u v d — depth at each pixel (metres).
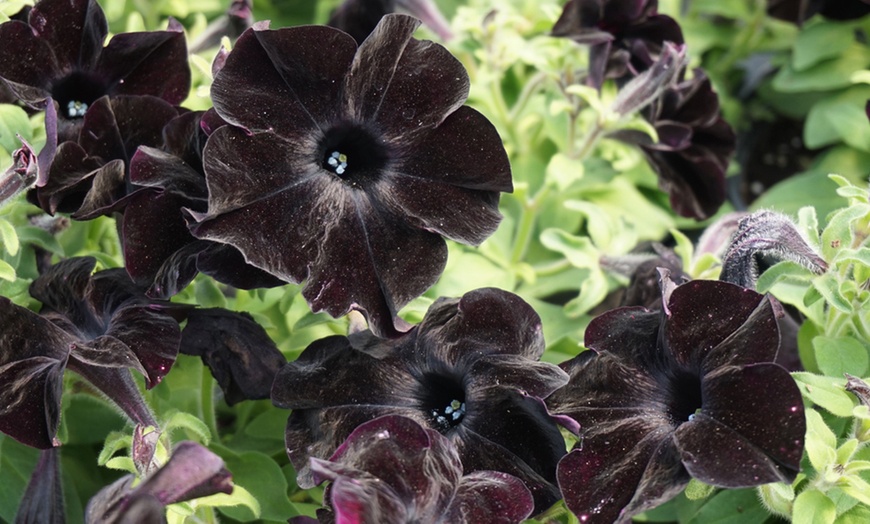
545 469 0.32
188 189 0.32
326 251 0.32
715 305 0.31
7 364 0.32
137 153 0.32
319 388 0.33
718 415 0.30
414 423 0.30
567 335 0.42
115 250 0.41
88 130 0.34
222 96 0.31
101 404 0.40
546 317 0.45
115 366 0.31
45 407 0.31
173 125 0.33
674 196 0.46
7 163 0.36
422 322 0.33
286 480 0.38
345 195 0.32
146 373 0.31
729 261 0.35
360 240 0.32
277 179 0.32
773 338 0.30
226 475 0.28
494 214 0.33
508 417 0.32
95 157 0.34
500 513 0.30
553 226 0.50
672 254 0.42
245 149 0.31
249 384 0.35
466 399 0.33
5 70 0.35
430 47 0.32
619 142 0.48
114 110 0.35
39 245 0.38
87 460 0.40
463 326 0.33
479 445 0.32
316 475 0.29
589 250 0.44
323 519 0.30
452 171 0.33
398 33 0.32
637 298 0.41
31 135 0.36
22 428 0.31
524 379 0.32
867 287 0.36
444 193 0.33
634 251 0.49
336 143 0.33
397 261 0.32
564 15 0.44
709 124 0.45
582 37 0.44
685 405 0.32
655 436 0.31
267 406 0.41
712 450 0.30
